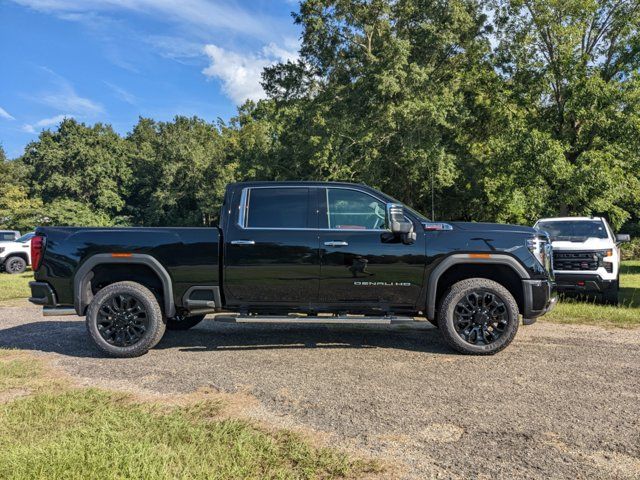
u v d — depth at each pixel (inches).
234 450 111.9
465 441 120.5
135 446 111.5
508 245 207.2
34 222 2026.3
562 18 782.5
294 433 124.3
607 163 681.6
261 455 109.9
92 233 212.5
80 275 209.6
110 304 207.2
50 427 125.3
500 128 859.4
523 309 209.0
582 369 183.5
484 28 957.8
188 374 178.1
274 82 1075.9
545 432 126.0
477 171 903.1
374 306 212.4
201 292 211.8
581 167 669.9
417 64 884.6
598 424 131.0
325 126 900.6
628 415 137.3
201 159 2194.9
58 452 107.8
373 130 876.6
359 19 959.0
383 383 166.2
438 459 111.0
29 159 2650.1
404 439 121.4
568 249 359.3
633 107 690.2
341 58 992.2
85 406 140.9
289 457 110.1
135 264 216.8
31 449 109.7
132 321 206.1
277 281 210.1
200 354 209.3
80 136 2544.3
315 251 209.2
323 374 177.2
